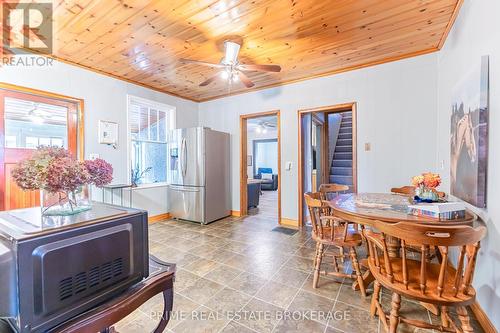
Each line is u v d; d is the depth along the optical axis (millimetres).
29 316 707
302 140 4016
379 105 3262
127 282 985
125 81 3859
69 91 3215
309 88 3822
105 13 2133
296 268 2428
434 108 2918
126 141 3877
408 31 2475
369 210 1756
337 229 2322
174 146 4391
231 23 2305
